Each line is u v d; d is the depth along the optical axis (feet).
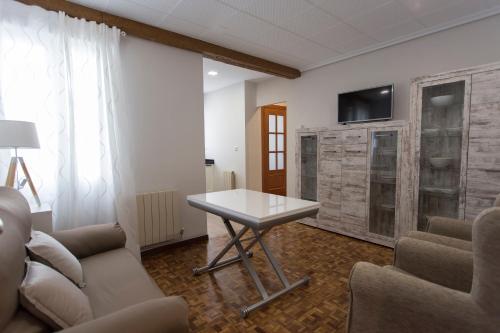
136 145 9.57
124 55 9.17
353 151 11.14
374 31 10.05
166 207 10.07
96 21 8.36
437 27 9.67
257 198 7.84
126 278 5.18
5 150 7.13
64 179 7.84
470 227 6.15
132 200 9.12
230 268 8.84
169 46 10.18
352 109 12.11
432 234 6.00
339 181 11.72
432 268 5.02
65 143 7.83
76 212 8.04
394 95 11.11
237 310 6.57
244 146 18.16
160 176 10.19
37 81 7.55
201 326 5.98
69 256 4.90
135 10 8.36
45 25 7.56
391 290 3.69
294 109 15.28
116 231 6.67
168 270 8.74
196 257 9.79
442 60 9.82
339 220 11.84
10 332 2.97
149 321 2.92
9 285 2.98
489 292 3.03
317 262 9.21
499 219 2.90
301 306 6.70
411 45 10.57
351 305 4.15
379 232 10.88
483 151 7.64
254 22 9.23
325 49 11.75
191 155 10.96
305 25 9.50
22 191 7.48
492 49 8.77
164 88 10.12
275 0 7.89
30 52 7.42
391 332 3.77
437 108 8.89
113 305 4.34
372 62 11.76
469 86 7.77
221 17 8.86
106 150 8.68
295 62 13.46
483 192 7.70
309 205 6.93
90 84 8.35
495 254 2.94
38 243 4.48
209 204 7.22
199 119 11.13
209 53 11.02
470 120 7.82
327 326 5.97
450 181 8.78
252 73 15.87
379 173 10.78
